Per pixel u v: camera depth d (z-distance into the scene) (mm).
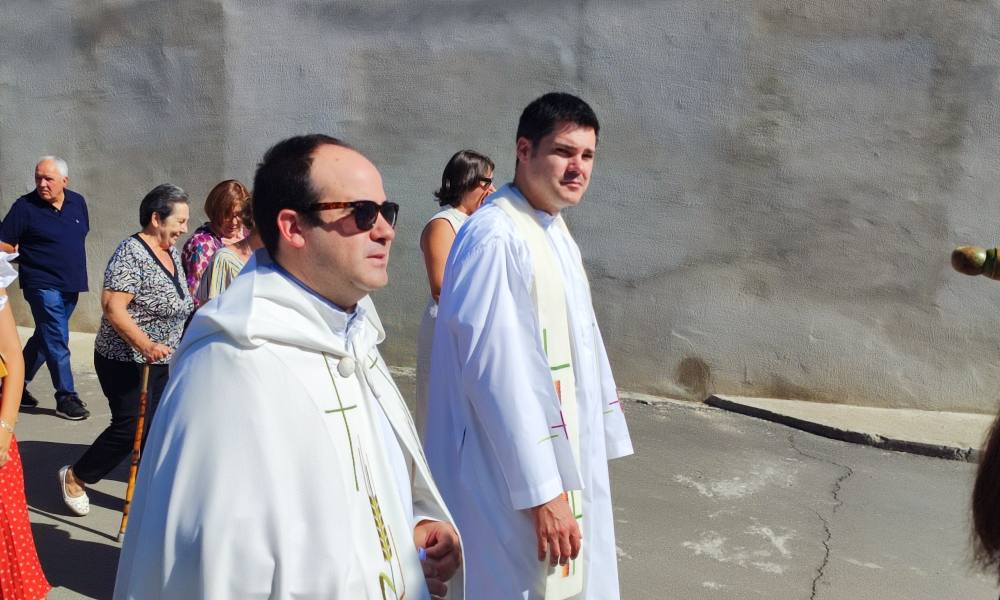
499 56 7191
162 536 1485
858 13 6457
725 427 6539
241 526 1479
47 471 5316
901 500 5340
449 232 4129
